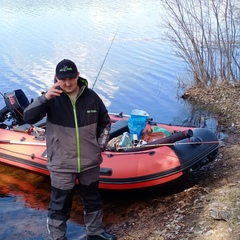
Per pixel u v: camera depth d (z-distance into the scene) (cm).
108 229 421
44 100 325
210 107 855
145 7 2216
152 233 389
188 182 493
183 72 1090
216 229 357
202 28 988
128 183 466
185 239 358
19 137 567
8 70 1136
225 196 405
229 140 662
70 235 420
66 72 321
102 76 1083
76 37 1555
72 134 332
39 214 467
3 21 1917
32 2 2536
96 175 353
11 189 529
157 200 467
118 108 879
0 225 445
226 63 977
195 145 480
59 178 340
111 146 512
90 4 2394
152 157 470
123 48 1362
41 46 1422
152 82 1027
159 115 840
